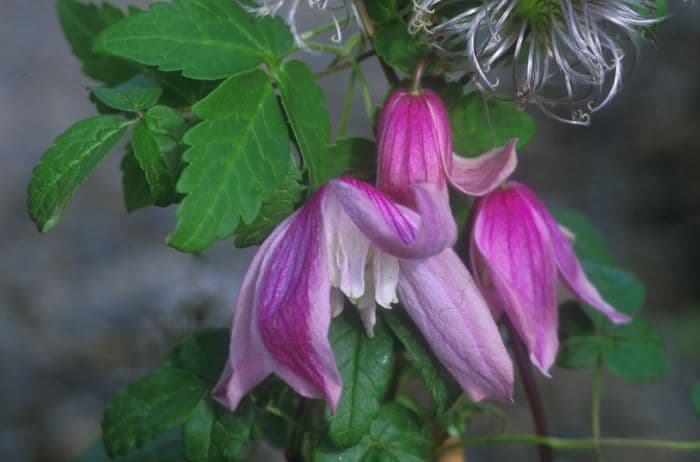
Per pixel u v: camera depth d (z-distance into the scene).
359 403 0.39
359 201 0.36
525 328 0.39
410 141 0.38
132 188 0.44
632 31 0.39
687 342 1.18
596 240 0.49
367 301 0.37
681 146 1.47
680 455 1.06
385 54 0.40
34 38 1.71
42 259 1.26
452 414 0.46
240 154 0.37
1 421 1.04
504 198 0.40
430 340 0.38
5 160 1.44
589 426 1.07
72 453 1.02
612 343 0.47
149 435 0.41
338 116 1.47
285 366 0.37
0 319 1.16
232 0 0.40
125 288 1.19
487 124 0.41
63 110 1.55
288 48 0.40
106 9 0.45
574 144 1.52
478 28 0.39
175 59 0.38
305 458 0.43
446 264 0.37
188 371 0.42
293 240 0.37
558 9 0.39
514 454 1.03
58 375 1.10
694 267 1.29
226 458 0.41
